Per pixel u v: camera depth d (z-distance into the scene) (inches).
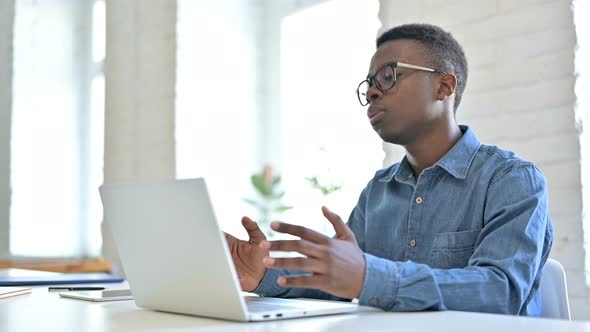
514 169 55.5
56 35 186.9
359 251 41.6
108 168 161.2
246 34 151.1
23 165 184.9
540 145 88.4
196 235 37.7
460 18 97.9
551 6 87.9
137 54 154.0
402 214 62.6
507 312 46.7
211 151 145.1
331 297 58.3
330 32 138.7
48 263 170.9
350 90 133.1
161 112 146.0
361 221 68.5
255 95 151.1
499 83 93.1
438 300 42.5
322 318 38.9
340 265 40.1
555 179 86.8
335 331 33.1
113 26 162.1
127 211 42.6
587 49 86.0
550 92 87.6
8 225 185.2
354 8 134.0
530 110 89.6
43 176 183.9
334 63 137.3
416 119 59.1
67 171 183.2
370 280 40.9
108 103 162.4
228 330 33.9
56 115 185.2
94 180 180.1
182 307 41.6
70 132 184.1
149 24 150.9
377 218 64.8
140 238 42.3
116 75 160.4
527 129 89.7
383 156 114.7
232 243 54.2
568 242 85.3
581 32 85.7
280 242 39.6
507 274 47.4
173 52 143.4
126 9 158.2
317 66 140.9
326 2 139.6
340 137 133.9
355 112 131.3
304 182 139.9
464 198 57.8
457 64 62.0
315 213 136.0
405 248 61.2
